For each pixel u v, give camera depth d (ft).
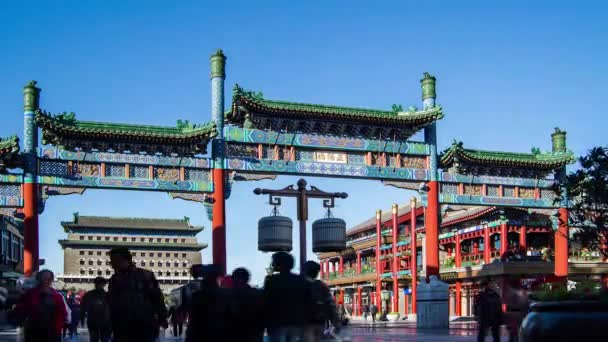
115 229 486.38
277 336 46.57
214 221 173.78
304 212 61.26
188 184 173.37
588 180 108.37
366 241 350.23
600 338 34.78
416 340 121.70
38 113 160.66
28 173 162.71
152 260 491.72
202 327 44.42
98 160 168.55
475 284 274.98
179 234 499.10
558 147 212.64
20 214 162.20
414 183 194.49
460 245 286.46
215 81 178.50
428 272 190.29
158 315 54.19
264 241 60.13
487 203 200.85
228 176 176.76
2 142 157.48
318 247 63.10
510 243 272.92
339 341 54.49
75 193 167.02
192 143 173.58
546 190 209.77
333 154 186.29
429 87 196.34
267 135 180.45
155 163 172.24
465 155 195.83
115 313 52.60
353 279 357.61
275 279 47.32
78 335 148.46
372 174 188.24
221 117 177.27
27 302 55.47
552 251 257.55
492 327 88.84
